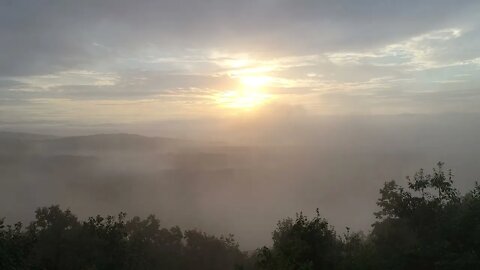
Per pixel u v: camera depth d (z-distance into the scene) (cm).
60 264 3244
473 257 1978
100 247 3312
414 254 2152
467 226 2123
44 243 3319
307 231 2105
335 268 2081
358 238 2497
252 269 2786
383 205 2519
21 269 2208
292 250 1967
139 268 3675
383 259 2220
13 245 2247
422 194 2433
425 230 2353
